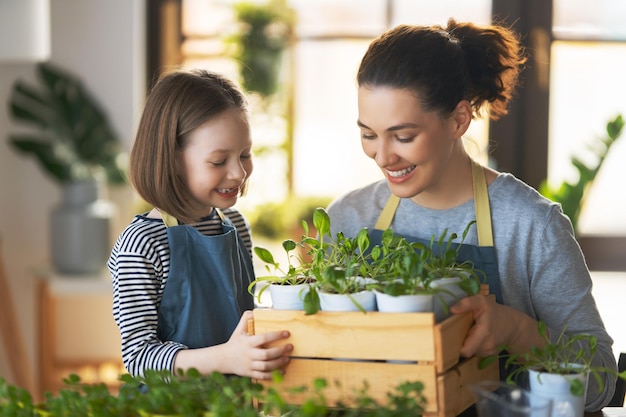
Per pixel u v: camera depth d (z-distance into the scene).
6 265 4.83
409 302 1.43
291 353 1.48
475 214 1.80
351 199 1.97
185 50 5.16
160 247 1.74
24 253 4.85
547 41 4.60
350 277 1.49
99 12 4.81
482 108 1.85
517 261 1.78
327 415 1.42
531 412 1.26
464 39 1.74
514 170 4.66
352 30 5.21
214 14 5.20
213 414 1.16
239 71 5.25
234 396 1.25
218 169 1.74
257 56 5.24
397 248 1.56
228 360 1.52
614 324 4.59
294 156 5.37
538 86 4.63
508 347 1.55
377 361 1.46
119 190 4.88
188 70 1.83
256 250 1.58
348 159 5.33
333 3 5.22
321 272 1.54
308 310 1.44
